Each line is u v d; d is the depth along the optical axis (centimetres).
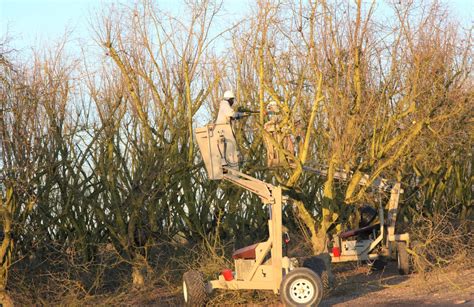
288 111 1448
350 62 1455
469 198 2431
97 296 1431
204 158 1250
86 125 1573
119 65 1583
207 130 1248
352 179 1494
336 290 1394
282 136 1459
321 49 1469
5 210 1280
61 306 1369
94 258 1659
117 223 1602
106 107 1647
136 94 1642
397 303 1199
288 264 1182
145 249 1612
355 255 1605
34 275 1458
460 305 1128
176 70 1683
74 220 1616
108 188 1628
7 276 1343
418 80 1495
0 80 1267
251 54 1711
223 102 1286
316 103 1416
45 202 1510
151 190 1602
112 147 1603
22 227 1358
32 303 1420
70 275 1552
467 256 1598
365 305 1208
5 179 1260
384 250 1605
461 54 1608
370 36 1477
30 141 1298
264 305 1279
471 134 1762
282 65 1571
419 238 1602
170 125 1642
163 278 1595
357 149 1491
